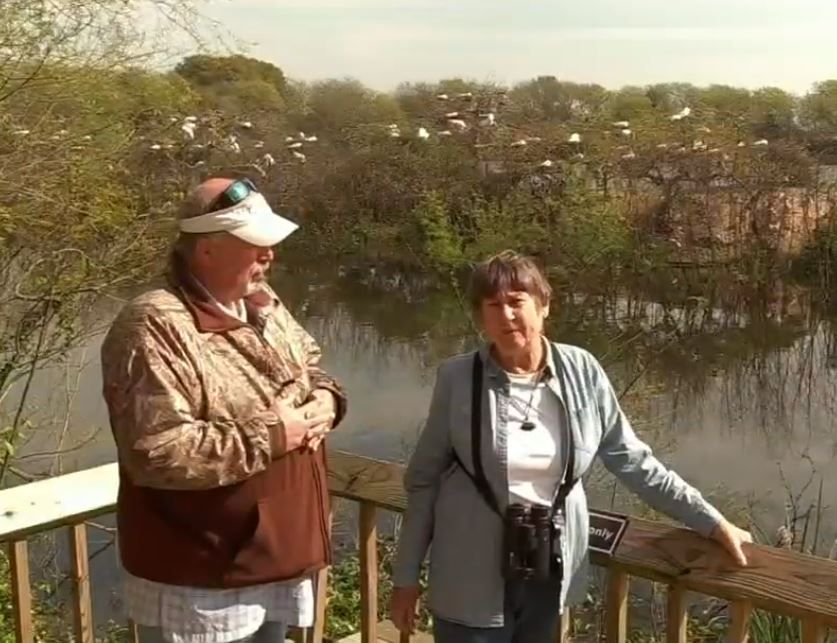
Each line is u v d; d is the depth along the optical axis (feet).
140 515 6.95
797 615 6.81
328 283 64.85
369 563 9.50
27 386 23.22
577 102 81.35
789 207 56.75
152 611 7.00
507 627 7.58
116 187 25.03
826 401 40.19
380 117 76.89
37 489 8.92
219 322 6.86
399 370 47.03
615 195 58.08
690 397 40.27
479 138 64.95
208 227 6.75
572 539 7.40
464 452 7.44
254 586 7.00
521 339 7.30
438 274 60.49
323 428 7.28
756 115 71.92
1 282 23.49
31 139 23.04
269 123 67.21
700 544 7.32
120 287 25.39
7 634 15.84
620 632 7.85
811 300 53.21
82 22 23.07
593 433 7.45
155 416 6.40
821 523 25.90
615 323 47.98
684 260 54.80
